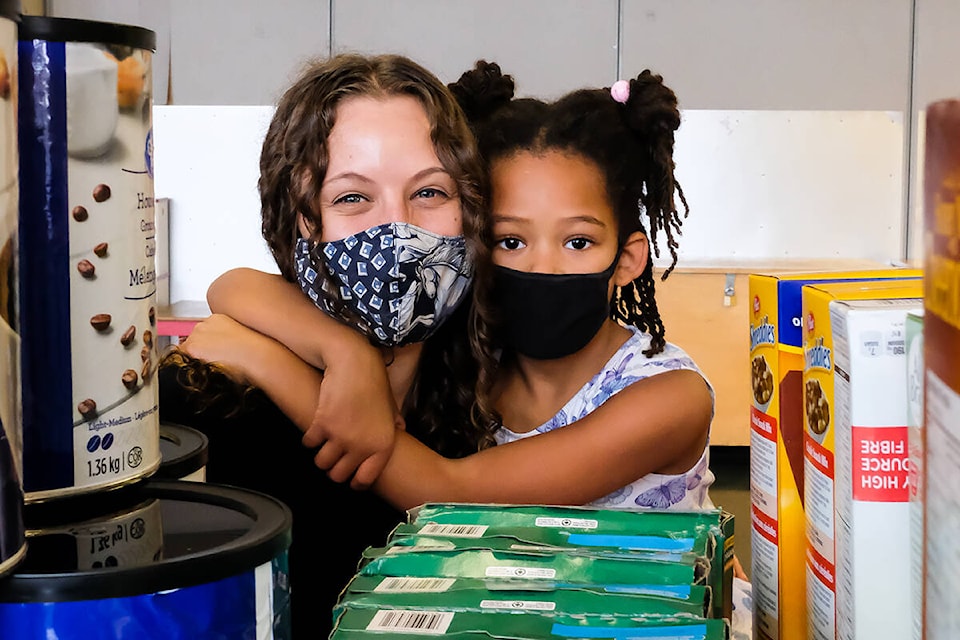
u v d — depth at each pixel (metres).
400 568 0.82
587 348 1.38
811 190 5.34
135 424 0.80
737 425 4.90
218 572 0.65
